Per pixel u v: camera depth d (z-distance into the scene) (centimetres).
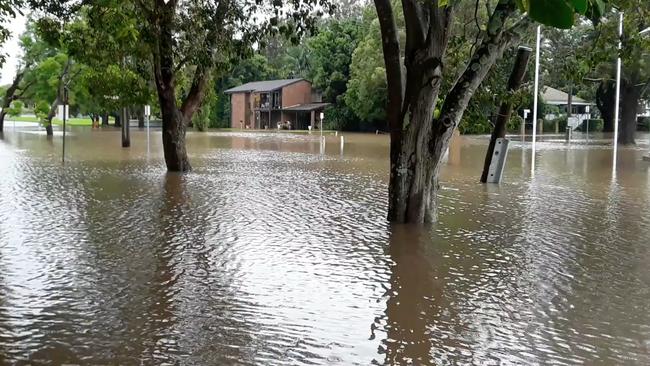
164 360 514
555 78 4141
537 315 647
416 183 1148
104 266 816
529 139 4578
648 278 796
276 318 623
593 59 1339
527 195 1566
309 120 7125
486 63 1081
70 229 1056
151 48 1691
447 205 1391
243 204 1359
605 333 595
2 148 3012
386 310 655
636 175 2080
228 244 957
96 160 2428
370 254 910
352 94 5791
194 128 6228
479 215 1259
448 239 1022
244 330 588
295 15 1466
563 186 1758
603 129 5625
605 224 1172
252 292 711
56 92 4162
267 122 7369
